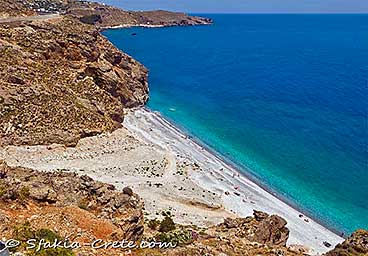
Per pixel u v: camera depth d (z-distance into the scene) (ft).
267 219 162.81
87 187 134.21
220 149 306.96
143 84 437.99
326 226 212.23
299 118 382.83
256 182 256.52
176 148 296.92
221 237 134.72
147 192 218.38
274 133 342.23
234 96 464.24
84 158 253.65
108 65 385.09
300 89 503.61
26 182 127.65
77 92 322.75
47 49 338.75
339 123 367.45
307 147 312.50
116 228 110.83
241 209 216.54
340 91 495.00
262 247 128.36
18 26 354.54
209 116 386.73
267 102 439.63
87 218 111.65
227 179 254.06
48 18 409.49
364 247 120.26
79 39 362.53
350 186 253.65
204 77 570.87
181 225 172.76
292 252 132.46
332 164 282.77
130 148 279.90
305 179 262.67
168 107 411.75
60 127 272.92
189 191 225.97
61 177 143.13
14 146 249.14
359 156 295.48
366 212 226.99
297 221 212.64
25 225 100.22
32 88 288.10
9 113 263.49
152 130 332.39
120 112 337.93
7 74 287.28
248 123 367.66
